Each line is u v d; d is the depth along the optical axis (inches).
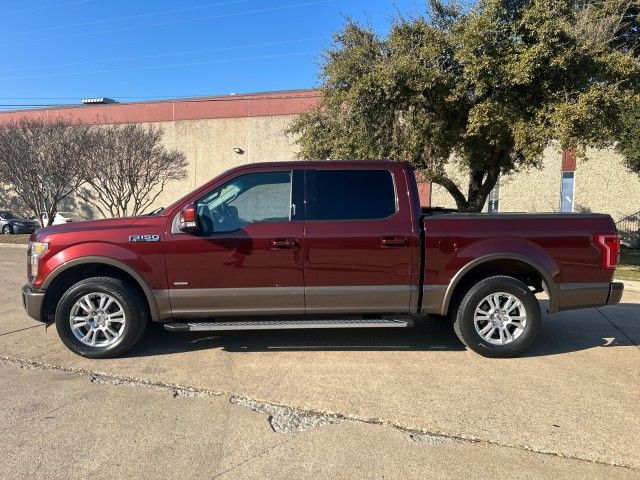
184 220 199.3
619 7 564.7
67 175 846.5
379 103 494.9
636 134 575.5
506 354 210.4
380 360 207.9
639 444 139.3
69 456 132.6
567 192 950.4
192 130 1249.4
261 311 209.8
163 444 138.9
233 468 127.2
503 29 441.1
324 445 138.7
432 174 558.6
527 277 229.3
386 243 207.3
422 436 144.0
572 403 165.5
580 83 446.9
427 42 481.4
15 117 1375.5
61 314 208.2
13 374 193.0
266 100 1194.0
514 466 128.4
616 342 235.6
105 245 206.1
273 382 183.8
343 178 214.7
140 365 202.5
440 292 210.1
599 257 212.7
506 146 526.3
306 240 206.4
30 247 214.4
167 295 207.2
